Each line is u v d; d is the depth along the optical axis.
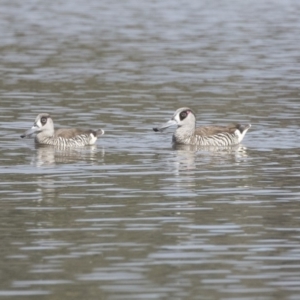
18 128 27.33
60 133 25.45
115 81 36.19
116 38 50.12
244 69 39.56
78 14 63.34
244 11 65.75
